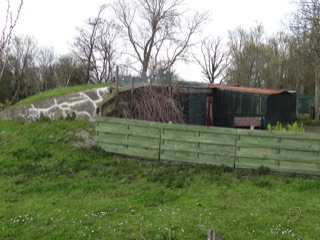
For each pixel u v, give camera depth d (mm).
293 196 7594
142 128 10234
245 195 7648
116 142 10594
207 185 8273
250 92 18266
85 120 13047
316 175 8602
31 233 6105
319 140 8531
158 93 13242
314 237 5895
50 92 15820
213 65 48031
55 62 43062
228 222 6395
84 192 8008
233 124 18719
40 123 12828
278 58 40656
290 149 8773
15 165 9719
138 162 10008
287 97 20703
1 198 7562
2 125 12984
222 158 9391
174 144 9875
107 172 9250
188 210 6945
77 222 6461
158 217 6621
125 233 6047
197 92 17469
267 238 5871
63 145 10969
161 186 8273
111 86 13531
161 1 34562
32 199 7590
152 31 34812
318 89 28141
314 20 19469
